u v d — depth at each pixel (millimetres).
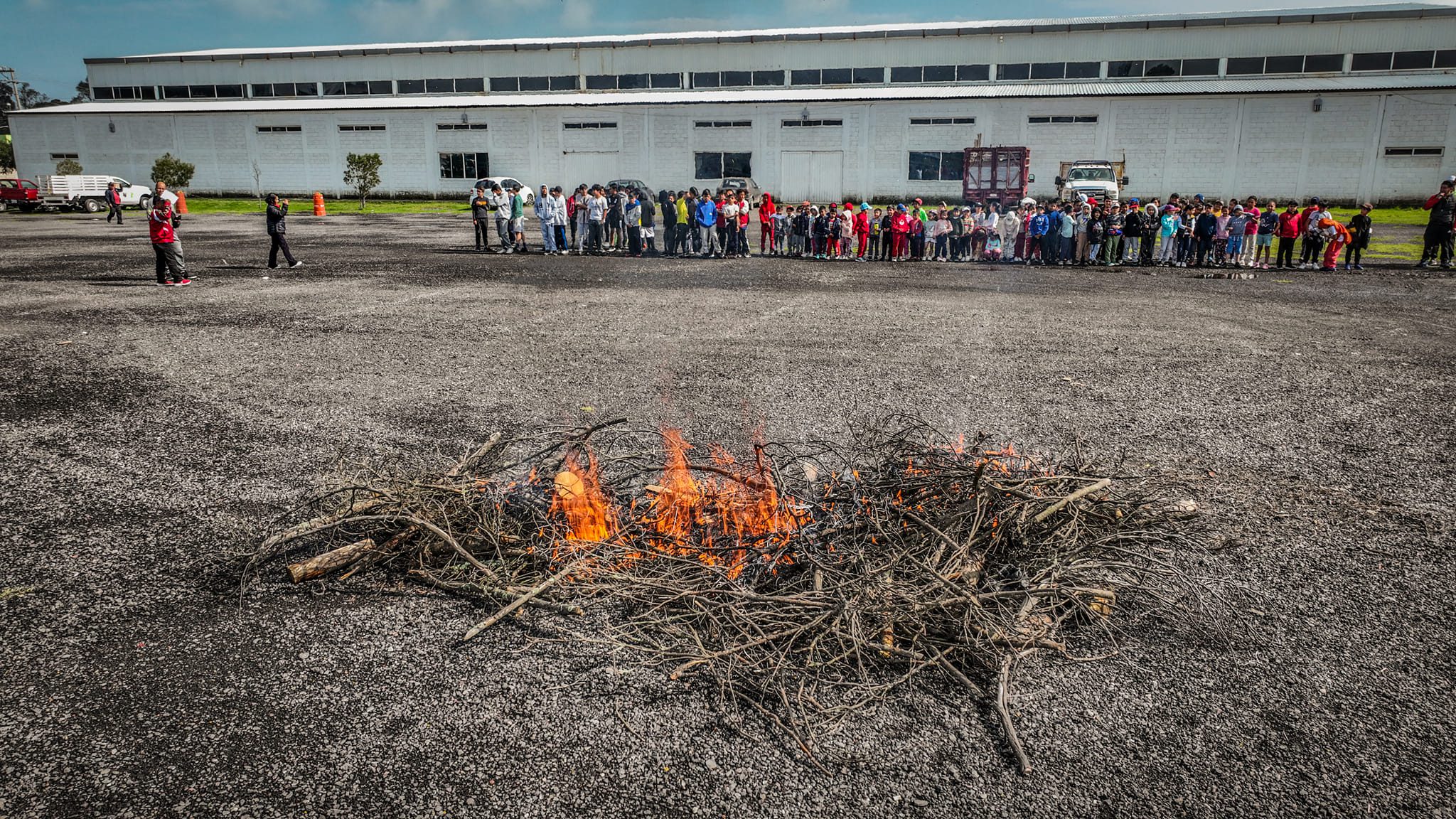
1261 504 4699
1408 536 4320
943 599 3244
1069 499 3795
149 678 3062
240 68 46562
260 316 10398
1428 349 9062
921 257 18922
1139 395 6980
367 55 45156
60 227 26078
